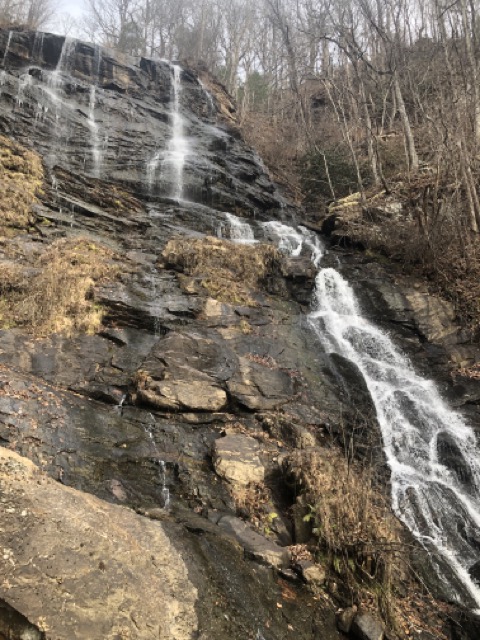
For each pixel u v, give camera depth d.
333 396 8.66
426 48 22.75
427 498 7.23
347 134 17.84
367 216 14.91
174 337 8.39
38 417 6.08
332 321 11.08
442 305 11.30
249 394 7.85
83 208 13.11
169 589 3.83
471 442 8.41
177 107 24.66
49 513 3.91
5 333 7.72
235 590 4.27
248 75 37.44
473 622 5.24
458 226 12.11
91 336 8.23
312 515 5.50
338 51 27.59
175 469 6.02
